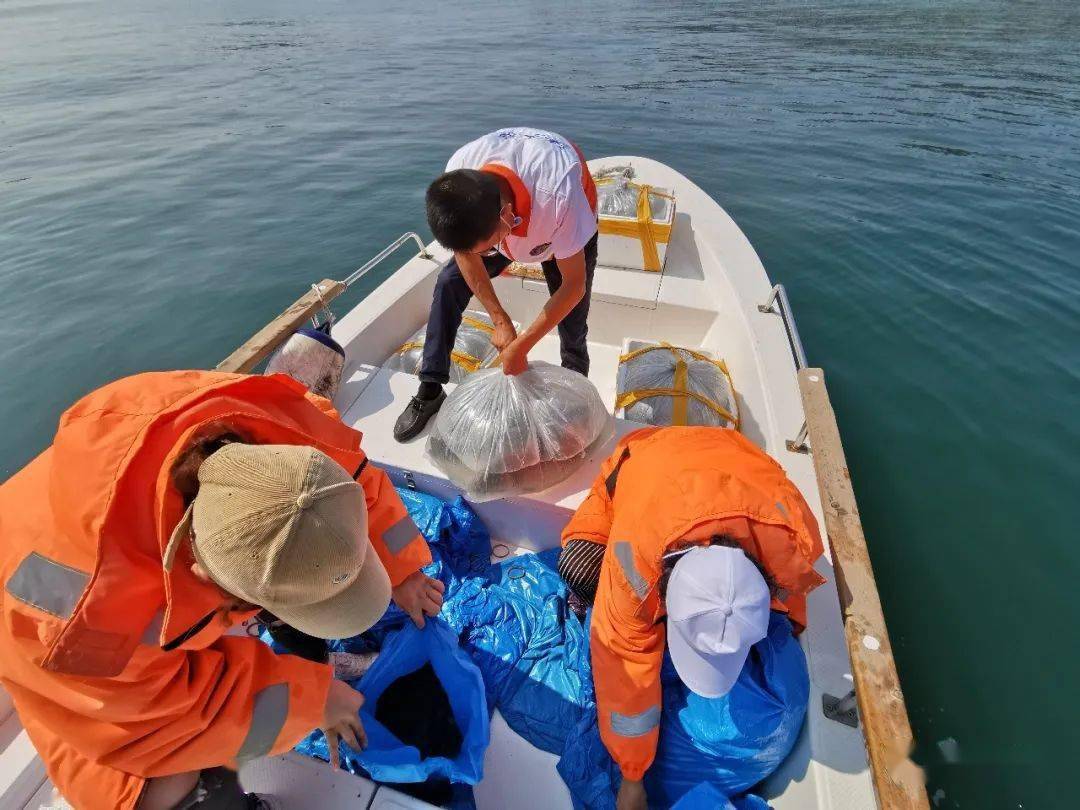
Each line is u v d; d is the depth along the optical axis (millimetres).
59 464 902
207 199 6012
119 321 4305
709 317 2996
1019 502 2729
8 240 5238
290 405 1163
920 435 3076
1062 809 1852
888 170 6070
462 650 1657
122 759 1028
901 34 13492
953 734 2020
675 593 1159
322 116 8609
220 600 932
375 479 1430
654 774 1478
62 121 8375
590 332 3252
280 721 1173
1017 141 6672
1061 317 3773
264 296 4555
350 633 923
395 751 1439
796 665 1456
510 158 1764
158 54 13438
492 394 1975
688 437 1493
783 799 1393
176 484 878
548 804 1574
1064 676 2143
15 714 1475
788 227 5008
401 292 2938
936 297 4035
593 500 1713
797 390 2334
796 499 1375
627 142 7312
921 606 2357
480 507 2045
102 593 828
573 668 1791
